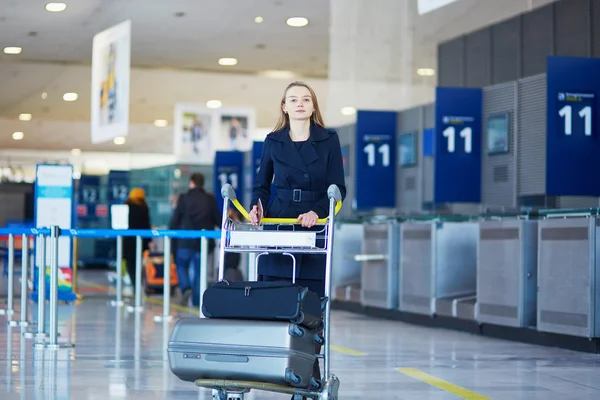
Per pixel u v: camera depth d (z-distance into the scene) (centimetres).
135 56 2244
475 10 1491
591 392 577
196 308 1369
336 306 1381
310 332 407
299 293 395
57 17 1838
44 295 875
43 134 3462
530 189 1173
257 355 391
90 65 2317
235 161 2148
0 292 1695
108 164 3966
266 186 474
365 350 819
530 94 1181
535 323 893
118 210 1620
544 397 557
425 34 1653
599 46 1229
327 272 425
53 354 755
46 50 2158
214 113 2395
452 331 1023
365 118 1486
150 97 2728
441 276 1066
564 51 1302
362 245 1268
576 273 803
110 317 1170
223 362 396
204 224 1396
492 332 955
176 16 1827
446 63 1631
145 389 569
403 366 703
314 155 459
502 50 1458
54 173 1426
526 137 1188
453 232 1074
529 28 1385
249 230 433
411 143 1439
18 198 3105
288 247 428
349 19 1783
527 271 895
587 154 1001
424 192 1404
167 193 2481
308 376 404
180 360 402
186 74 2434
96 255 3231
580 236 799
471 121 1277
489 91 1269
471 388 591
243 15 1816
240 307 401
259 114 3012
